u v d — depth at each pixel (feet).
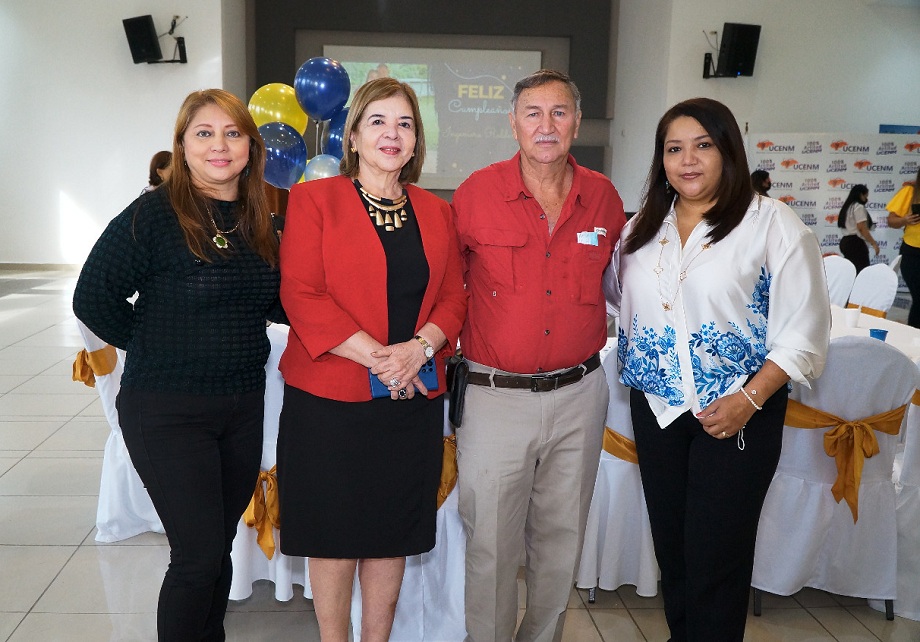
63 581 8.77
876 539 8.30
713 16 30.53
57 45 31.63
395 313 6.36
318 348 6.10
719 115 6.09
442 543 7.93
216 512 6.08
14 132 32.22
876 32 31.45
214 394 6.07
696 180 6.17
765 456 6.26
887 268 13.85
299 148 11.50
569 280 6.61
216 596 6.55
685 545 6.52
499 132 37.60
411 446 6.53
